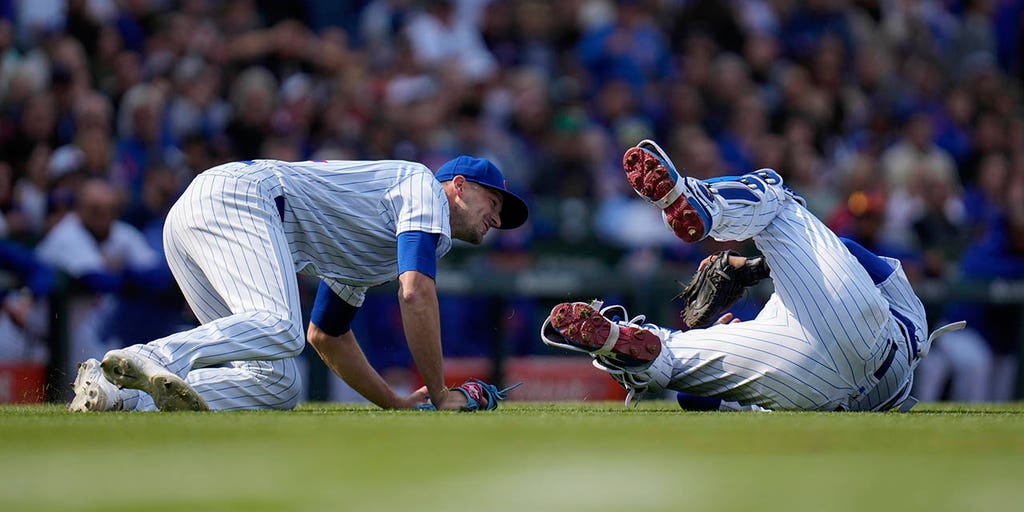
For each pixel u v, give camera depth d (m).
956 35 49.00
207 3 36.53
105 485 6.44
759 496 5.90
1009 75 49.81
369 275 14.04
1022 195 35.81
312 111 33.66
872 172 37.06
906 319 14.20
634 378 13.93
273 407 14.26
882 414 12.93
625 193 35.28
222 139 32.38
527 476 6.72
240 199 12.98
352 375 14.93
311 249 13.72
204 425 10.03
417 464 7.27
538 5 41.03
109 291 24.05
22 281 23.03
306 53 35.22
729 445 8.38
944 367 29.64
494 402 14.18
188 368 12.02
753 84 42.25
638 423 10.55
